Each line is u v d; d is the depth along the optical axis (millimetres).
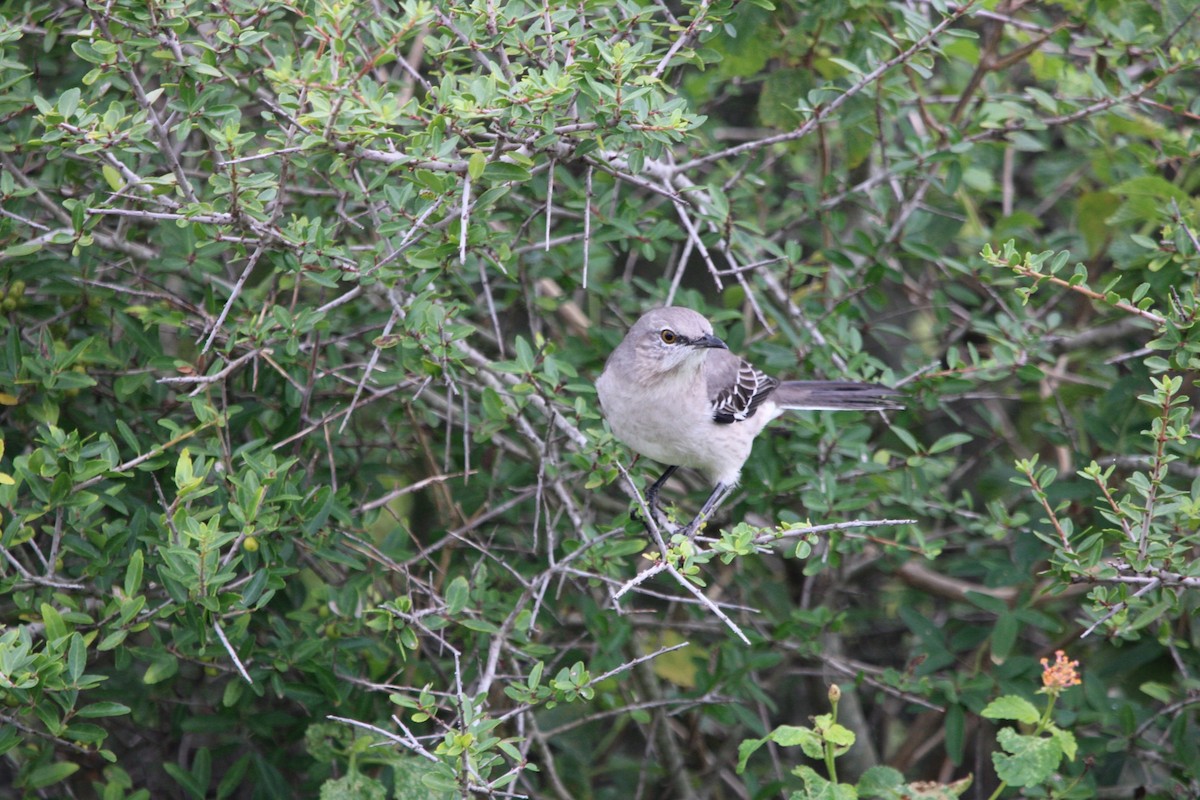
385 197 8484
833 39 11664
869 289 11453
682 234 10680
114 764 10461
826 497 10102
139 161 9492
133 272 9656
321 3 7230
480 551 10273
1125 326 11688
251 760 10234
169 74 8875
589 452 9453
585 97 7957
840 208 13109
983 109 11531
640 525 9570
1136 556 8086
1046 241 11922
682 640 12492
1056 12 13172
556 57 8492
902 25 10719
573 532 11047
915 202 11492
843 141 12914
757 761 13609
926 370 10609
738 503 11367
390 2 8812
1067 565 8203
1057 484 10461
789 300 11000
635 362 9789
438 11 7949
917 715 14102
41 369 8617
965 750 13508
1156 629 10164
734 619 11859
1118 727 10000
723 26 8922
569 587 11984
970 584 14484
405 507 13078
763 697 10852
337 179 9469
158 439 9500
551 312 12750
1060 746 7719
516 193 10781
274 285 10211
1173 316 8422
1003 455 14125
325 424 9680
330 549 9398
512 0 8055
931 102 11844
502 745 7297
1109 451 10805
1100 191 12039
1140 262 9906
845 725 13453
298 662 9133
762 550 7789
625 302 12211
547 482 10242
